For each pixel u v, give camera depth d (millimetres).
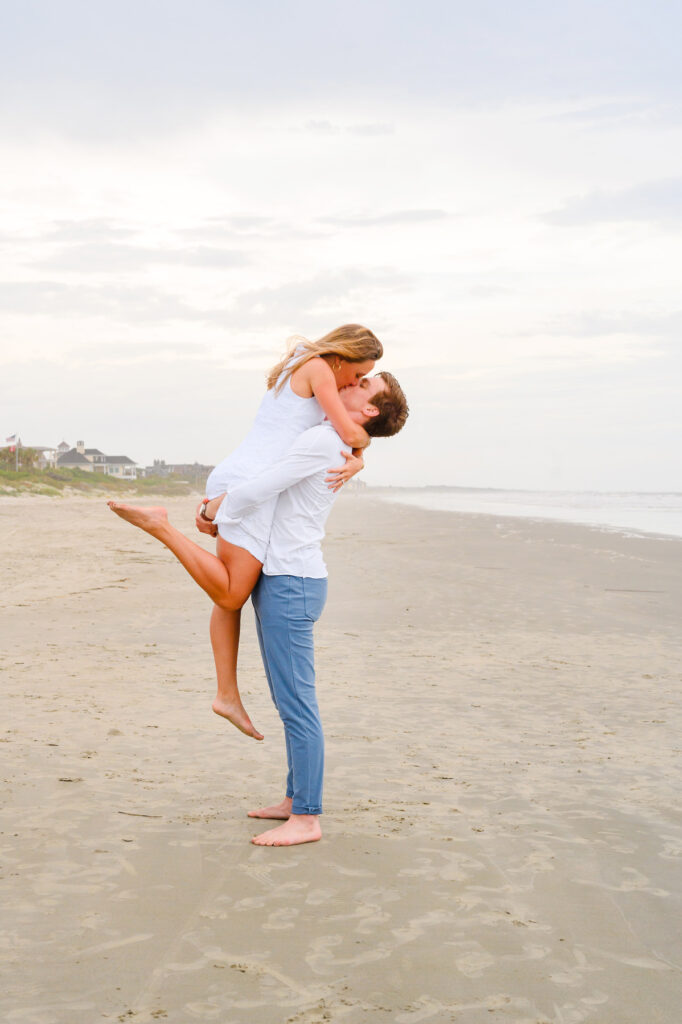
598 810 3258
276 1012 1854
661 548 15180
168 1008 1857
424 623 7902
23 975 1979
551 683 5562
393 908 2385
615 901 2463
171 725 4355
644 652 6641
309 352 3139
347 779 3607
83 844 2791
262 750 3992
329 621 7992
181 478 126875
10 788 3307
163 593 9461
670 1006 1921
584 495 81000
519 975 2041
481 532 19906
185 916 2303
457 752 4031
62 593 9352
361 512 34156
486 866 2701
